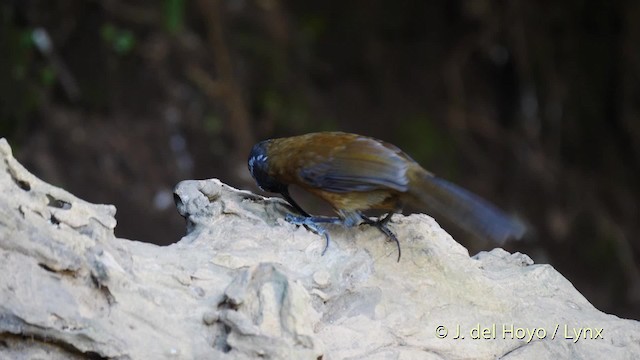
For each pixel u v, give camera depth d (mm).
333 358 5180
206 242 5520
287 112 16422
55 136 14570
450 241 6070
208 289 5137
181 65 15688
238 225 5668
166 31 15570
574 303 6215
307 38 17141
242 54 16250
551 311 5984
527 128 18062
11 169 4934
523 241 17328
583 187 18094
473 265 5992
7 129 14234
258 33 16500
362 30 17641
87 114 14977
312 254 5672
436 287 5762
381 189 5969
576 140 18391
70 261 4758
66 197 5047
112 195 14602
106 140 14867
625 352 5953
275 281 5012
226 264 5328
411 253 5848
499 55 18094
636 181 18422
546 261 17344
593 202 18016
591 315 6129
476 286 5836
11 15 14453
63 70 14820
